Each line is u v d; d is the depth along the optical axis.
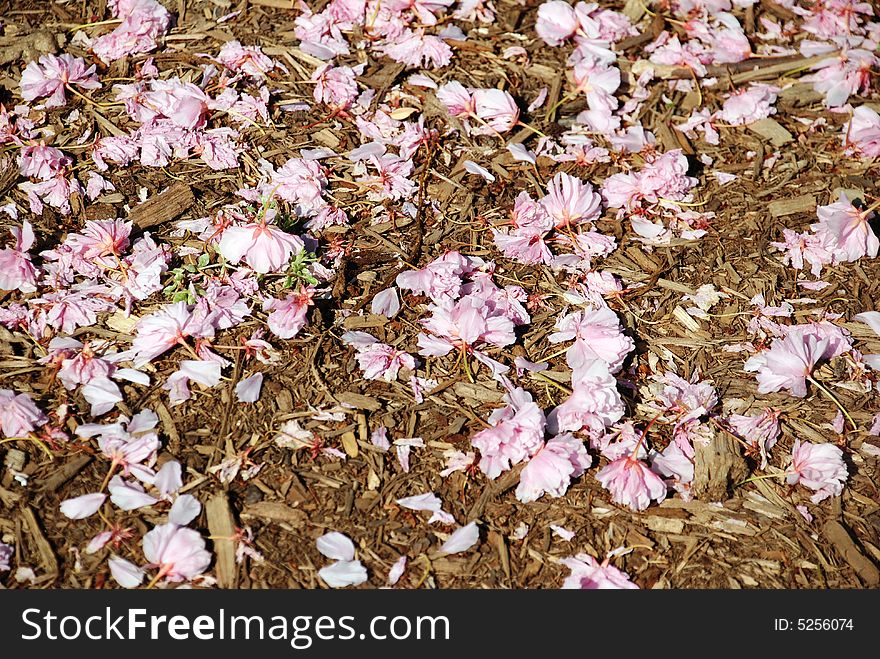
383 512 1.16
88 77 1.36
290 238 1.24
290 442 1.18
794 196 1.34
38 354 1.21
